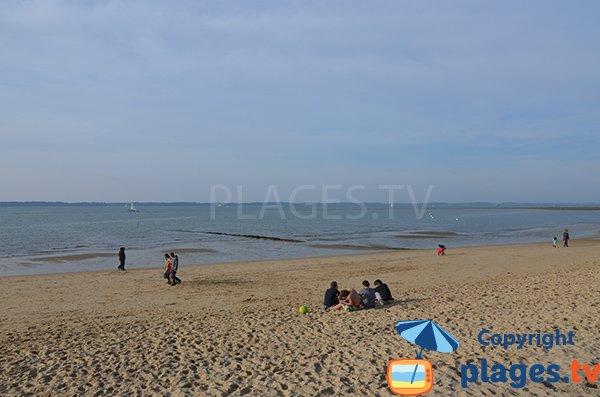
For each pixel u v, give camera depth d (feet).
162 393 27.17
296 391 26.81
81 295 63.67
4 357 34.55
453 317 42.24
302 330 40.22
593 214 473.67
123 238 173.78
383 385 27.25
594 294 49.57
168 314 50.85
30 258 112.06
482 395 25.55
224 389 27.48
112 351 35.53
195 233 200.95
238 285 70.85
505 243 153.48
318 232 205.57
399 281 71.56
